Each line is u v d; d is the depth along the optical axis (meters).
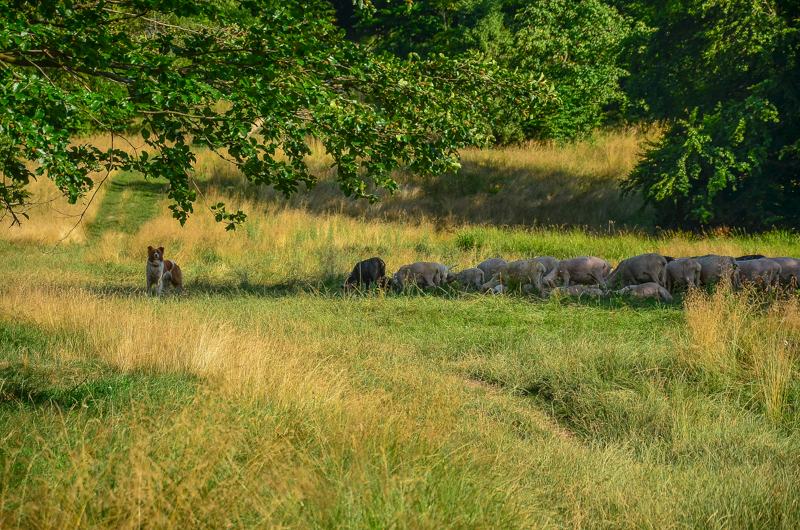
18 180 24.11
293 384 19.41
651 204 90.31
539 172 105.44
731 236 73.19
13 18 19.95
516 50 117.88
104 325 28.05
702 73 81.75
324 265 58.19
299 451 13.88
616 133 119.06
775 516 14.22
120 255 69.06
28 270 57.50
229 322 30.81
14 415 15.68
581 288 40.78
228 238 73.25
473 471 13.90
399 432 15.45
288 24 23.02
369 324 34.50
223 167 107.94
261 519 10.29
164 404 16.97
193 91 21.94
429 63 28.05
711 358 24.94
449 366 27.31
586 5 114.06
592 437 20.11
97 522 9.89
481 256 62.22
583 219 92.50
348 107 26.28
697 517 13.98
